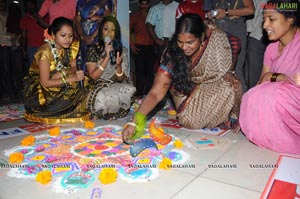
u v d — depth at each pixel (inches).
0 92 278.2
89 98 161.9
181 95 143.0
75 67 165.9
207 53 131.5
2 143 126.7
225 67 135.3
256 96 116.1
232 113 143.5
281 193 81.5
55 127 146.4
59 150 115.5
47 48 155.0
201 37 121.0
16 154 106.0
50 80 155.3
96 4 195.2
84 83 166.6
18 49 276.7
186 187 85.7
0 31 267.4
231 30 169.9
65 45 152.9
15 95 273.7
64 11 207.3
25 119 165.6
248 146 120.0
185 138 130.0
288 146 111.3
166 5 237.9
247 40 184.2
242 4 166.9
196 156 108.9
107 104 161.2
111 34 164.2
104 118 166.1
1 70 276.4
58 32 150.3
